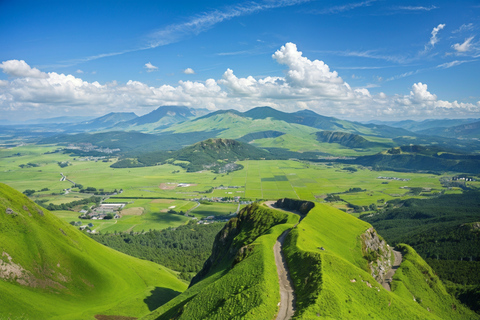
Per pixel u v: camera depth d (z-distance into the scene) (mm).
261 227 178500
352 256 146750
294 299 93750
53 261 164125
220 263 173750
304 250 118750
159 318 119062
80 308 147500
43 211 192625
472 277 193000
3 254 145625
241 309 89125
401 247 193000
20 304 129000
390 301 103312
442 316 139750
